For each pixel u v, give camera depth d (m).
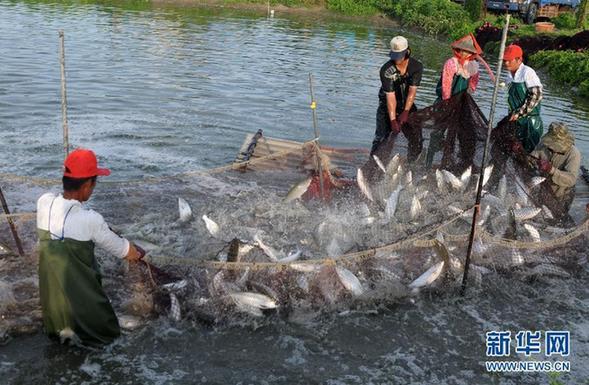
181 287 5.38
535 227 6.99
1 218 5.97
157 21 28.08
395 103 8.09
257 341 5.06
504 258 6.40
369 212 6.99
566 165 7.33
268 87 15.71
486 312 5.70
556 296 6.04
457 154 7.90
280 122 12.41
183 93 14.36
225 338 5.06
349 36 29.55
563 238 6.65
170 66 17.50
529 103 7.43
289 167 9.18
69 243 4.47
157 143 10.44
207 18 31.88
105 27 24.48
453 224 6.70
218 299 5.33
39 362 4.60
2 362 4.57
